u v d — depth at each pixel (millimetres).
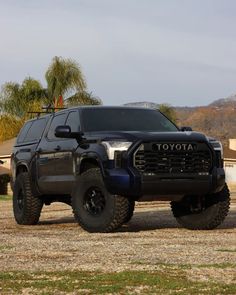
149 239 10102
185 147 11078
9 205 23219
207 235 10781
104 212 11148
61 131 11797
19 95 55250
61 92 53312
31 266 7289
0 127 55188
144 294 5789
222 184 11414
